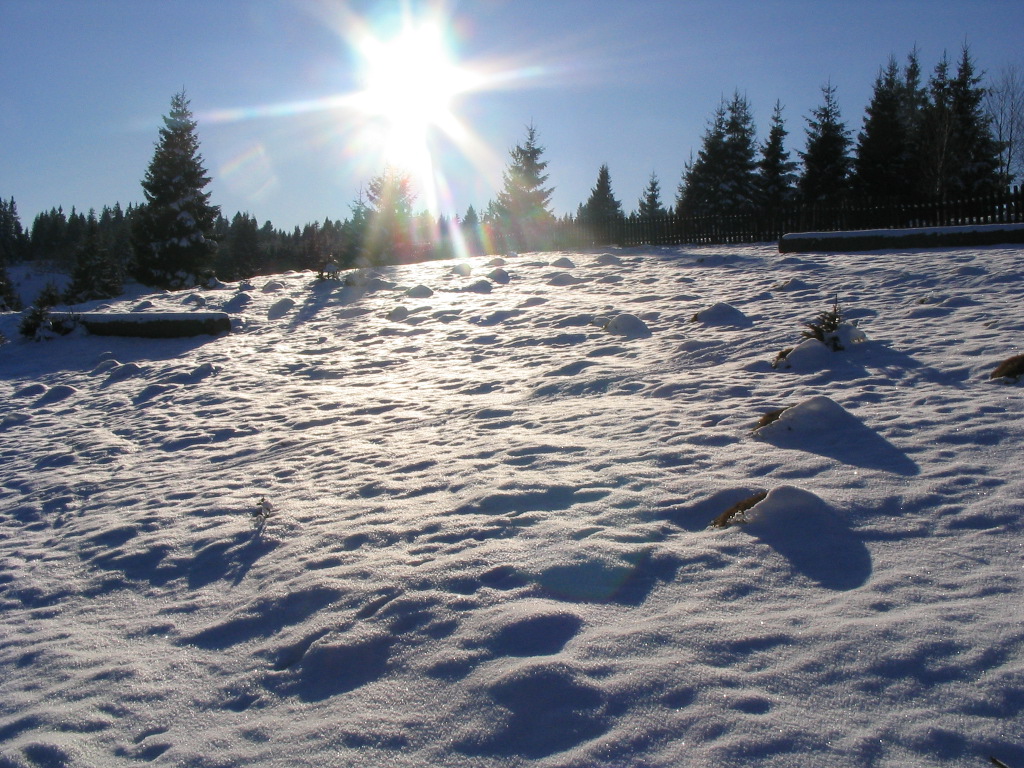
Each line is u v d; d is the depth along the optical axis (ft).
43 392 34.86
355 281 55.67
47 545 17.22
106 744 9.17
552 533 12.94
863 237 49.21
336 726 8.57
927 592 9.83
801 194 124.36
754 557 11.38
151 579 14.44
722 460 15.70
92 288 120.26
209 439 24.89
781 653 8.76
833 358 22.56
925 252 44.06
